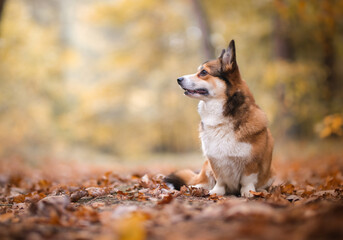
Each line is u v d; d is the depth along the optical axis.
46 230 2.94
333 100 15.42
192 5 17.95
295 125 15.95
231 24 16.92
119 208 3.56
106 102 25.39
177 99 25.89
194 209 3.57
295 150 14.82
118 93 24.73
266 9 15.36
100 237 2.69
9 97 18.30
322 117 15.01
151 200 4.39
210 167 5.42
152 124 29.59
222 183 5.23
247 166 4.97
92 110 26.05
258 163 4.99
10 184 6.87
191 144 31.25
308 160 11.81
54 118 23.61
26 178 8.61
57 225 3.16
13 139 17.72
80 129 26.22
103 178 6.73
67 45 27.02
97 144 30.75
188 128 28.86
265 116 5.14
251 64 17.30
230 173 5.10
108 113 29.77
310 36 15.47
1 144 17.23
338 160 10.07
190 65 23.33
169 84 25.55
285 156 14.02
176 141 31.27
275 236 2.40
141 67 23.05
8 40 16.98
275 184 6.02
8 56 16.89
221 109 5.07
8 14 17.28
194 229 2.76
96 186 6.05
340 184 5.82
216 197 4.65
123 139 30.83
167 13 21.58
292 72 13.74
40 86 20.03
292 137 15.86
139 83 25.70
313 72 14.98
